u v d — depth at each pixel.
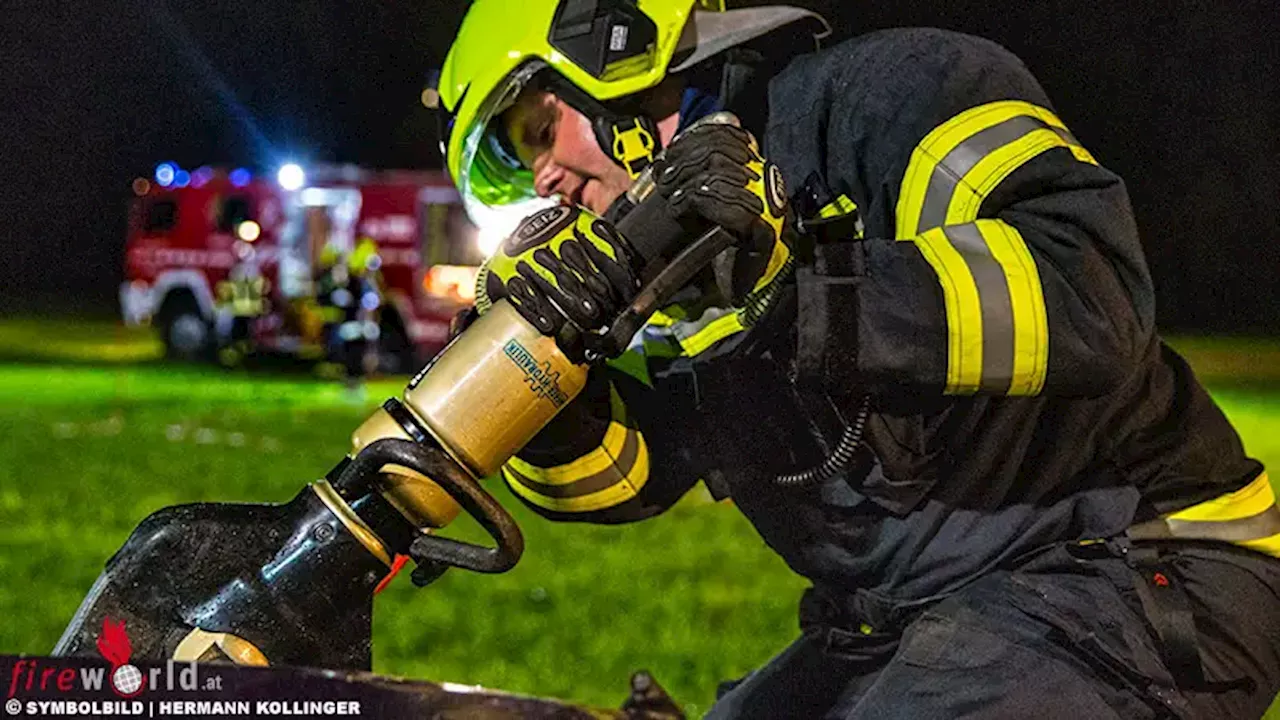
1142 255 2.98
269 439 18.20
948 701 3.14
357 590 2.82
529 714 2.46
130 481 14.54
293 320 28.53
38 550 11.28
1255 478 3.49
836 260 2.94
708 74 3.53
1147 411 3.32
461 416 2.84
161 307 30.09
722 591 10.21
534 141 3.62
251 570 2.78
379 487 2.85
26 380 26.06
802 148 3.34
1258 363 32.72
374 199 28.11
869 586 3.49
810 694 3.78
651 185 2.93
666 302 2.91
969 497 3.30
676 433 3.68
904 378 2.90
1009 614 3.22
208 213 29.47
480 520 2.89
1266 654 3.33
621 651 8.58
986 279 2.90
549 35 3.47
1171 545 3.34
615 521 3.72
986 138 3.10
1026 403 3.27
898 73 3.24
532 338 2.84
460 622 9.21
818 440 3.38
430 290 27.91
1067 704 3.10
